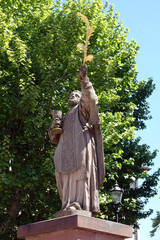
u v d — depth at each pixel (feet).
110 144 62.49
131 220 77.77
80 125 29.19
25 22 68.13
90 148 28.58
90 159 28.30
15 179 54.49
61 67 60.59
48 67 59.88
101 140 29.35
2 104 58.70
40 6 70.13
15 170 57.31
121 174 75.15
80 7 73.82
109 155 63.21
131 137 71.00
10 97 58.23
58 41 61.11
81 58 62.75
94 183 28.12
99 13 73.10
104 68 62.34
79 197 27.37
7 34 57.31
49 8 71.00
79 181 27.71
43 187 57.36
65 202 27.66
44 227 25.72
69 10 70.44
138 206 79.05
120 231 26.30
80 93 31.81
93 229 24.82
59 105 61.26
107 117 64.18
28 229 26.66
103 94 64.28
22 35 67.21
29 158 60.13
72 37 63.05
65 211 26.48
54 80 60.18
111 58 68.18
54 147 58.59
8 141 55.98
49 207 58.03
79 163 27.91
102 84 63.26
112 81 63.62
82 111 29.53
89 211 27.25
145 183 80.74
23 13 68.59
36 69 62.23
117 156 63.67
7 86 59.77
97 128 29.27
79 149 28.32
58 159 29.25
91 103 28.73
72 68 60.29
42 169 56.44
